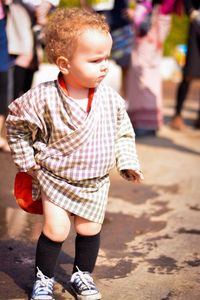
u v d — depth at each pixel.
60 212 2.85
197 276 3.29
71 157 2.81
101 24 2.80
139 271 3.33
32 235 3.79
